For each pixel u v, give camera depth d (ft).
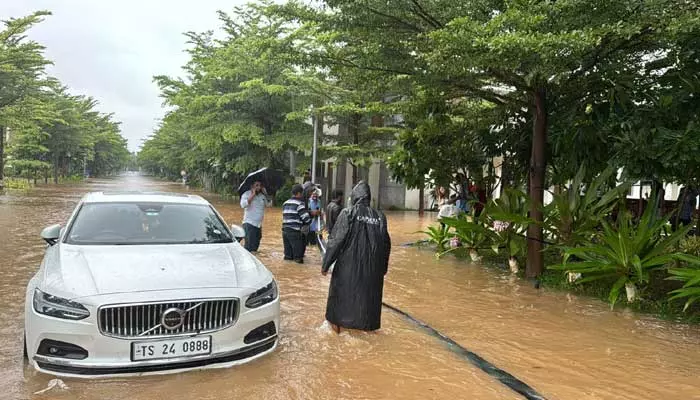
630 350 17.61
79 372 12.76
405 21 25.68
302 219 32.65
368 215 18.13
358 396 13.29
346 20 25.99
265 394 13.17
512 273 31.45
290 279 27.81
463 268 33.09
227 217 61.00
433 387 13.98
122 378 13.50
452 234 37.32
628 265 23.93
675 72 24.98
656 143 23.70
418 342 17.70
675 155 22.97
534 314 22.08
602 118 28.53
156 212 18.94
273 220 60.44
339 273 18.03
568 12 21.34
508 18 20.52
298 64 29.76
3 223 48.73
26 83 88.53
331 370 14.94
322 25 26.86
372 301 17.97
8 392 12.66
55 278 13.82
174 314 13.19
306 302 22.81
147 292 13.24
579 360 16.53
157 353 13.12
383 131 67.56
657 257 23.56
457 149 39.37
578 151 29.86
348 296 17.88
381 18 25.55
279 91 77.30
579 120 29.45
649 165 24.84
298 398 13.04
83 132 173.06
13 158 154.92
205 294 13.64
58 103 146.72
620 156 26.09
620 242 24.12
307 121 84.79
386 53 27.45
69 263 14.69
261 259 33.91
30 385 13.05
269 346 15.29
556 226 29.35
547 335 19.13
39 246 35.50
